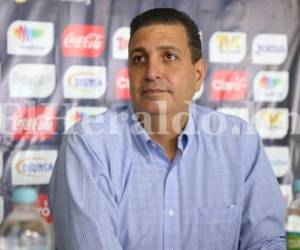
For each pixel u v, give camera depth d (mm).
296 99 3219
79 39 2982
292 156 3205
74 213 1764
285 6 3205
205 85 3113
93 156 1867
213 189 1989
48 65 2941
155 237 1891
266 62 3189
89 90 2996
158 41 1878
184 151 1980
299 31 3215
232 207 1993
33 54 2924
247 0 3166
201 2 3117
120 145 1938
